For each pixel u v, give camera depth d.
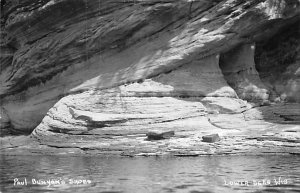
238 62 24.78
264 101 23.75
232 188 10.52
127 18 23.42
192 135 20.39
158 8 23.02
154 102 22.22
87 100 23.03
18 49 27.08
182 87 22.97
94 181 11.80
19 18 25.45
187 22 23.50
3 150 21.95
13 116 26.89
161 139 20.03
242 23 23.12
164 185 11.00
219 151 17.73
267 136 18.72
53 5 23.95
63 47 24.64
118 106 22.27
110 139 20.95
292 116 22.00
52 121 22.86
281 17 23.31
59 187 10.96
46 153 20.22
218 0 23.38
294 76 24.39
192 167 14.33
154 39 23.73
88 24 24.12
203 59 23.92
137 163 15.71
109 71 23.83
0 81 27.78
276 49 25.69
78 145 20.81
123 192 10.17
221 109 22.78
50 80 25.56
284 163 14.97
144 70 23.31
